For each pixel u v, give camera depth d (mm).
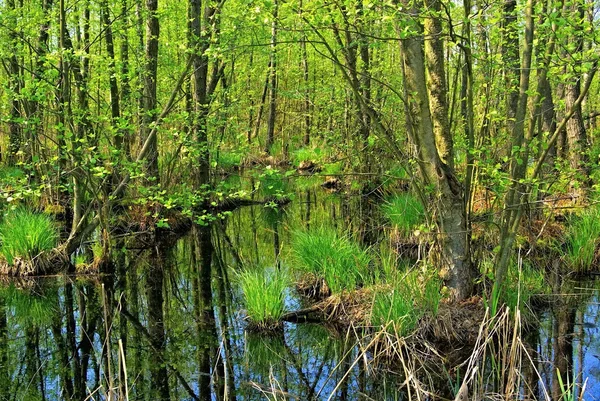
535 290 7227
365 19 5602
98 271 9070
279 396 5270
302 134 22703
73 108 8531
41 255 8758
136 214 11492
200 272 9602
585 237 8562
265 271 7844
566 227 9555
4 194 7312
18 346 6535
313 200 15984
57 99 7938
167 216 11852
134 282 8906
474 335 6082
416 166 6961
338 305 7059
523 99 5961
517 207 5996
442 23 6199
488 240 8203
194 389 5457
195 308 7832
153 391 5406
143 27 11383
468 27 5922
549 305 7254
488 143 7738
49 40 10180
